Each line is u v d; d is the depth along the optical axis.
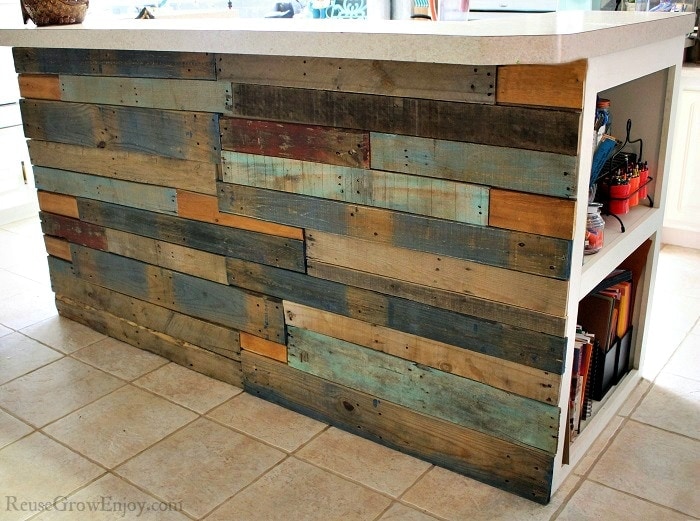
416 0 2.21
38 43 2.21
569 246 1.48
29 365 2.41
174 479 1.82
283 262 1.97
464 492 1.75
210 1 4.08
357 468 1.85
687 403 2.11
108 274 2.49
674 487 1.75
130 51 2.07
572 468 1.82
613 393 2.08
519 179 1.50
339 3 4.09
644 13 1.99
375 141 1.67
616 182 1.95
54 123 2.40
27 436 2.01
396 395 1.87
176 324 2.34
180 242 2.21
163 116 2.07
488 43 1.34
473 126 1.52
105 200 2.38
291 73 1.76
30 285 3.10
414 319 1.76
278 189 1.90
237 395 2.21
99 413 2.12
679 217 3.38
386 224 1.72
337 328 1.92
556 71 1.39
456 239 1.63
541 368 1.60
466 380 1.73
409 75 1.57
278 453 1.92
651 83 1.99
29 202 4.05
